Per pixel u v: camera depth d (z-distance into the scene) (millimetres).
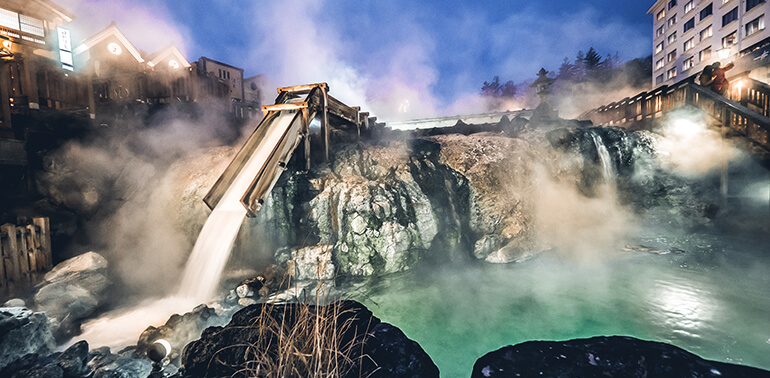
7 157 8547
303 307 3352
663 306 6562
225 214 8539
